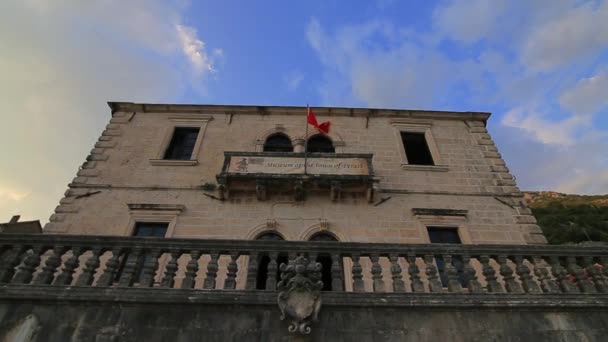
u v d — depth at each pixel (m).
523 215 11.84
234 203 11.60
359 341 5.83
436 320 6.13
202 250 6.84
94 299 6.09
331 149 14.03
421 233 11.08
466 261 6.99
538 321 6.25
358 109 15.08
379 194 12.06
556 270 6.99
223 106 14.98
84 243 6.90
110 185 11.98
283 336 5.82
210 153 13.30
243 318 5.99
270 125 14.54
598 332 6.18
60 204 11.30
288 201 11.66
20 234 6.94
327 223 11.08
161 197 11.72
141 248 6.89
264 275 10.15
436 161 13.52
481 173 13.16
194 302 6.07
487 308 6.30
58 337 5.77
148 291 6.17
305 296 6.03
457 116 15.34
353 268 6.66
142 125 14.28
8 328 5.84
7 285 6.21
